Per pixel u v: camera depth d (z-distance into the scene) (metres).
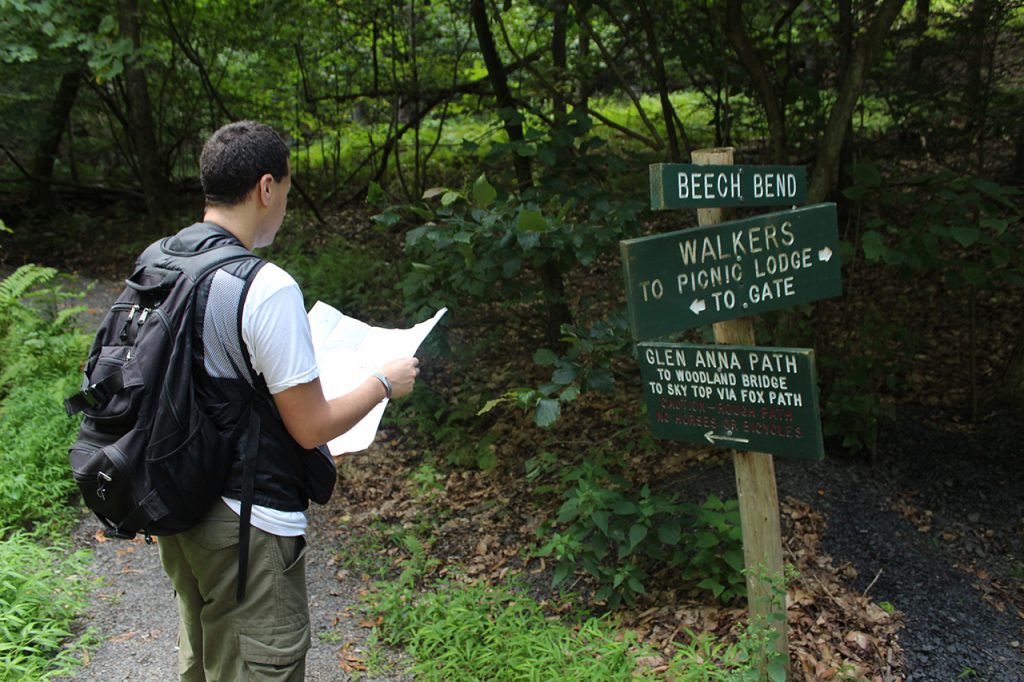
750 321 2.72
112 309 2.06
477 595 3.59
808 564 3.71
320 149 13.27
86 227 11.27
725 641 3.16
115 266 9.95
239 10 9.68
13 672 3.03
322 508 4.79
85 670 3.22
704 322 2.51
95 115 12.55
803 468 4.52
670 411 2.80
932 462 4.61
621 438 5.12
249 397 2.00
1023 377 5.06
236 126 2.12
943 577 3.68
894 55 6.10
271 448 2.03
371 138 11.59
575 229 4.15
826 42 6.98
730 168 2.54
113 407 1.93
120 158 13.66
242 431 2.00
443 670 3.14
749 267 2.57
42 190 11.84
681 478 4.48
